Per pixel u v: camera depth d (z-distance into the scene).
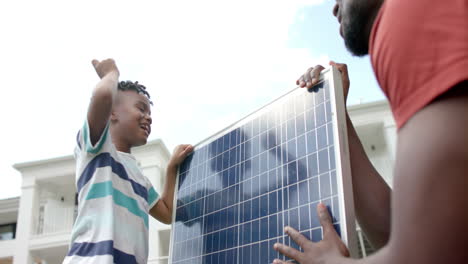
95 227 1.60
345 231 1.00
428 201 0.48
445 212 0.47
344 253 0.95
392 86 0.56
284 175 1.27
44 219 11.36
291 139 1.30
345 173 1.08
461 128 0.48
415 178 0.49
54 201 11.73
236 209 1.44
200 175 1.75
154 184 10.09
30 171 11.57
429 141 0.49
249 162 1.47
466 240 0.46
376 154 9.74
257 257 1.26
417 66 0.52
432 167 0.48
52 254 11.08
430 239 0.47
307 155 1.21
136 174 1.94
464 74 0.48
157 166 10.34
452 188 0.47
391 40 0.56
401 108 0.54
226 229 1.46
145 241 1.78
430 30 0.53
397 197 0.52
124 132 2.05
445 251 0.47
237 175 1.51
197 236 1.61
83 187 1.71
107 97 1.70
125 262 1.61
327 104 1.20
